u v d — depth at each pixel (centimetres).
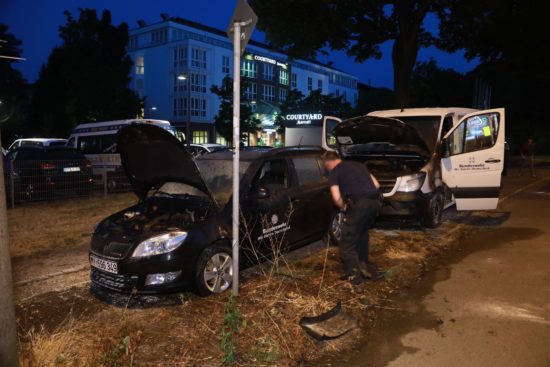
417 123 865
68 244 729
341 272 547
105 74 3341
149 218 511
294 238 600
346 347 374
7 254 257
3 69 4225
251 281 521
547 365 340
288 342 376
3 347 256
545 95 3709
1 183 254
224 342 357
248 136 3666
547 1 2125
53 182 1166
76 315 441
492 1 1694
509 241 709
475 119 807
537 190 1323
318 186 645
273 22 1866
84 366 330
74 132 1822
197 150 2108
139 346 369
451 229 802
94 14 3425
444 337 388
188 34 4841
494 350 363
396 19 1977
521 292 486
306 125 2233
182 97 4644
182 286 457
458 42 2108
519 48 2422
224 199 527
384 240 720
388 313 439
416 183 764
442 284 517
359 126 809
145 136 479
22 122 3394
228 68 5044
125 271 444
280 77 5462
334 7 1803
